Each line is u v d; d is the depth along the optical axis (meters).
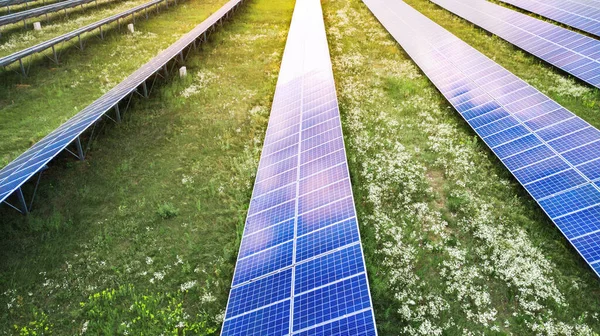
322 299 12.05
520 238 16.05
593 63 25.97
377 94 27.73
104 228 18.25
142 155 22.88
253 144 23.55
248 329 12.14
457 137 22.34
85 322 14.51
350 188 15.72
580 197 15.84
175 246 17.38
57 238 17.80
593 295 13.91
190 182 20.83
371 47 35.94
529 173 17.83
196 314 14.66
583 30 32.50
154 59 32.31
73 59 35.22
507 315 13.71
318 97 23.77
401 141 22.58
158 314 14.61
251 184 20.28
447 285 14.74
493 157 20.28
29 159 20.00
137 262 16.59
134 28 43.03
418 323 13.59
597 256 13.93
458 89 25.52
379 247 16.47
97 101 26.47
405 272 15.31
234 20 45.09
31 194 19.97
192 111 27.11
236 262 14.98
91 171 21.56
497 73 25.31
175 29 43.44
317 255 13.59
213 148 23.31
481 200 18.03
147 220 18.66
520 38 32.25
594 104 23.41
